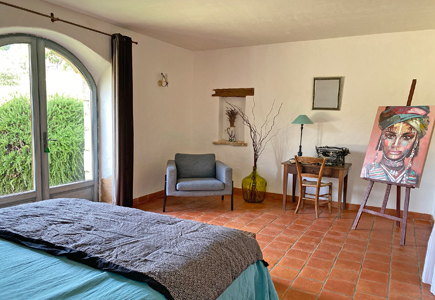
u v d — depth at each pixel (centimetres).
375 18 362
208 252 164
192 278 142
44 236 175
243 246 186
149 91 478
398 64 425
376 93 441
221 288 150
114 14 366
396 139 359
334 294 241
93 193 440
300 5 324
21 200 348
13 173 342
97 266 145
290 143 504
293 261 295
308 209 459
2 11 294
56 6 339
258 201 489
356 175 461
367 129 451
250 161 539
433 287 244
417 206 429
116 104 405
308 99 485
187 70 560
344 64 456
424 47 410
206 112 570
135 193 470
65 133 395
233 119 554
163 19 382
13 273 139
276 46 499
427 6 318
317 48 471
